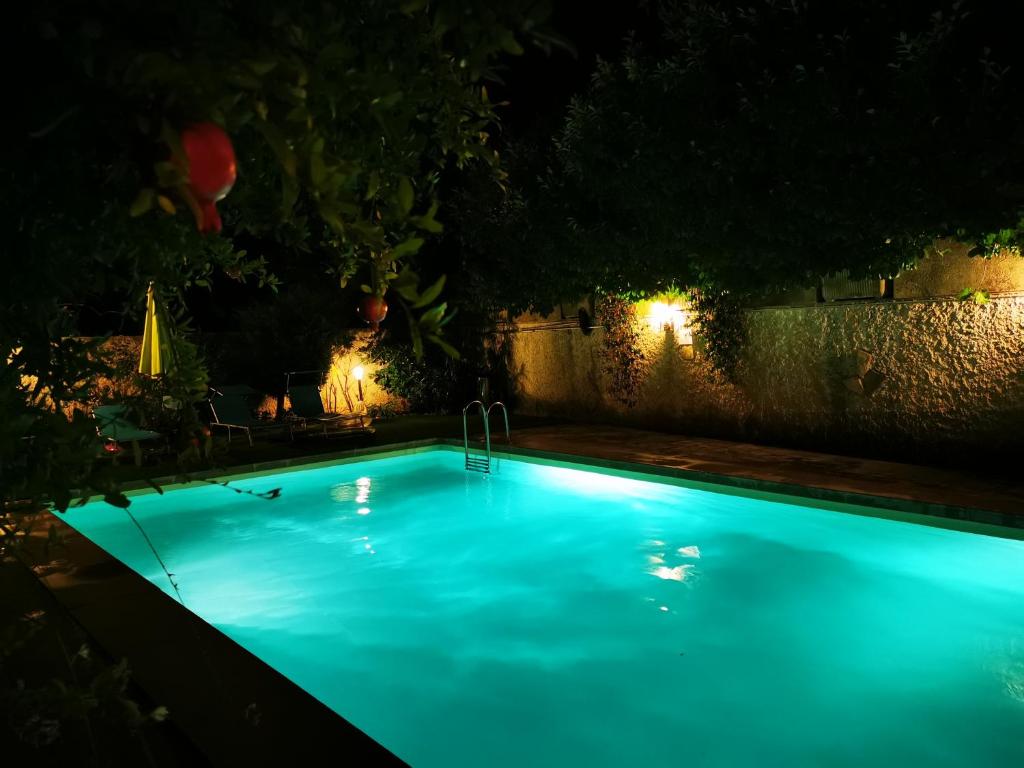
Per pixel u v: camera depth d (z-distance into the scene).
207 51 0.73
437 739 4.50
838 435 10.09
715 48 7.47
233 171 0.77
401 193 0.97
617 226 9.62
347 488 10.53
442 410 16.23
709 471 9.12
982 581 6.50
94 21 0.71
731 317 11.20
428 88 1.17
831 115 6.64
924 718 4.52
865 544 7.57
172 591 6.92
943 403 8.91
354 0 1.11
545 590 6.80
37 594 4.55
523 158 11.25
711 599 6.43
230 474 10.42
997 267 8.30
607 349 13.55
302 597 6.75
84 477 1.14
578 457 10.48
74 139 0.91
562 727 4.59
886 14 6.75
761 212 7.63
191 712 3.04
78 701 1.25
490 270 12.37
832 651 5.42
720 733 4.45
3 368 1.18
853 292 9.67
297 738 2.83
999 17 6.19
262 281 2.08
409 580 7.14
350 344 15.77
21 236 1.07
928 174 6.45
